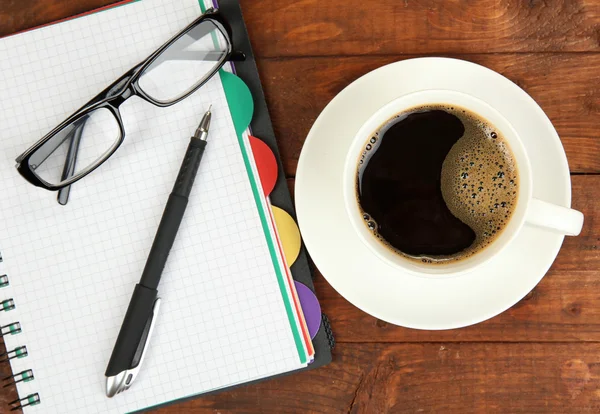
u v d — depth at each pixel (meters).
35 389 0.48
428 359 0.50
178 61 0.48
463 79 0.47
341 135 0.47
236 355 0.48
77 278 0.48
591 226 0.50
